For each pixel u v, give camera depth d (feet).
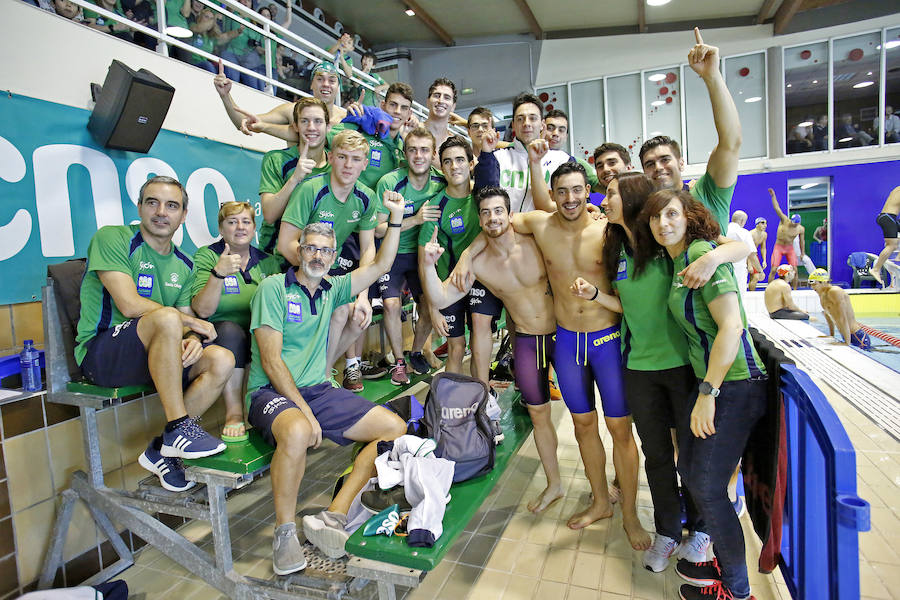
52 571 7.65
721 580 6.78
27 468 7.54
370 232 10.12
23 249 8.71
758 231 34.50
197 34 13.20
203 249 9.29
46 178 9.08
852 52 32.91
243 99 13.92
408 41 39.01
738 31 34.63
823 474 5.51
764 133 35.19
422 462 6.69
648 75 36.96
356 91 18.30
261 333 7.54
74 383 7.89
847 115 33.81
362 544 5.74
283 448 6.70
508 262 9.00
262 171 10.56
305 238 7.66
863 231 33.78
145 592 7.91
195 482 7.57
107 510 7.81
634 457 8.43
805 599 5.98
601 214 9.01
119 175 10.32
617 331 8.30
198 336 8.05
